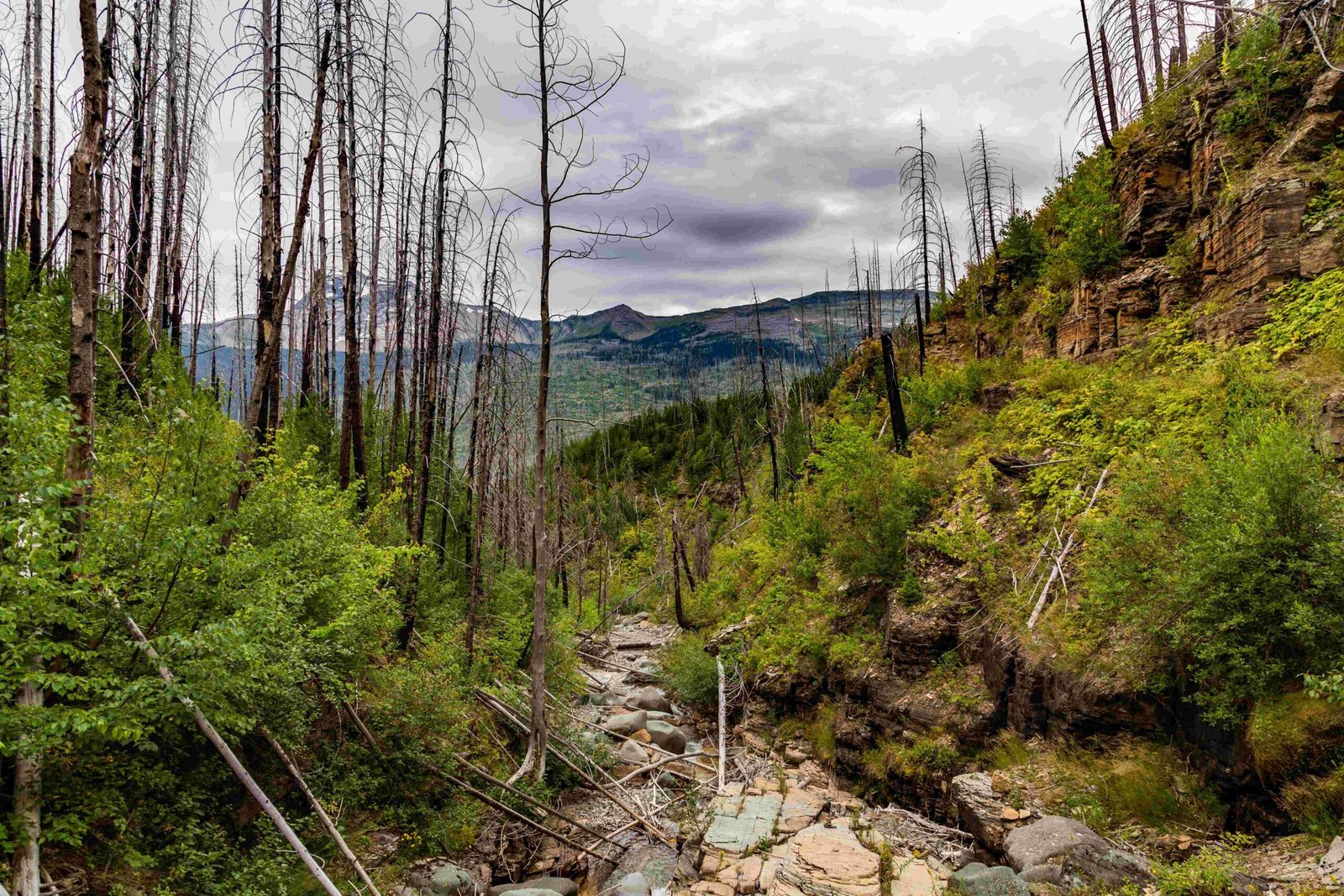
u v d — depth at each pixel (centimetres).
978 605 1284
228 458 779
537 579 1248
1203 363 1274
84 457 655
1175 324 1449
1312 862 633
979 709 1154
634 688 2286
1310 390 983
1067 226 2025
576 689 1997
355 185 1470
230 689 707
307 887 852
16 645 556
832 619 1641
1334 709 691
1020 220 2453
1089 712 949
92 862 676
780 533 2314
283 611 784
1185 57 2217
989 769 1072
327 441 1648
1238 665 764
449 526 2028
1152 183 1666
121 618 663
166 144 1616
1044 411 1548
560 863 1164
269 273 1098
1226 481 812
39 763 594
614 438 7612
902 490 1584
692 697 1995
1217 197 1461
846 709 1439
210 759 803
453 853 1100
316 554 1002
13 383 631
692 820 1209
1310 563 716
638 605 4216
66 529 646
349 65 1231
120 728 593
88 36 672
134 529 704
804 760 1488
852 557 1642
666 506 5834
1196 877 661
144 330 1348
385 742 1120
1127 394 1361
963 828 1034
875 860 955
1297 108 1395
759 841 1041
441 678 1237
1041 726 1045
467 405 1672
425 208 1577
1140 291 1602
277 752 835
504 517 2319
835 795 1296
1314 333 1091
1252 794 753
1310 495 742
